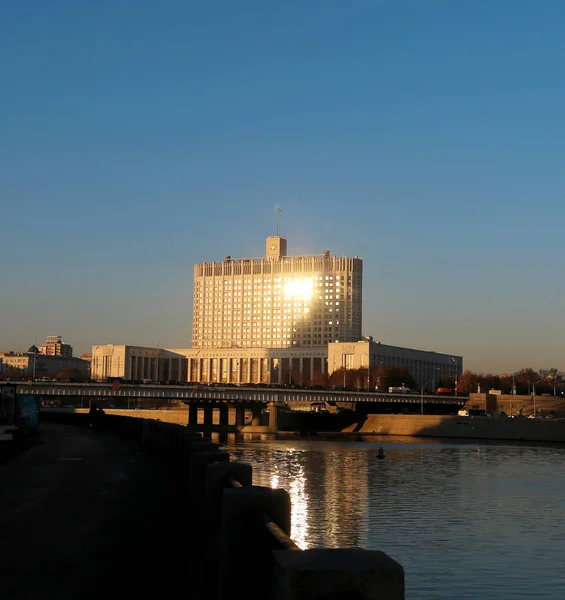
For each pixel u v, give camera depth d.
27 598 13.92
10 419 94.50
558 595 42.31
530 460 135.75
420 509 73.50
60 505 26.27
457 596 42.03
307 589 4.81
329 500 79.25
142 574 15.91
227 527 8.68
